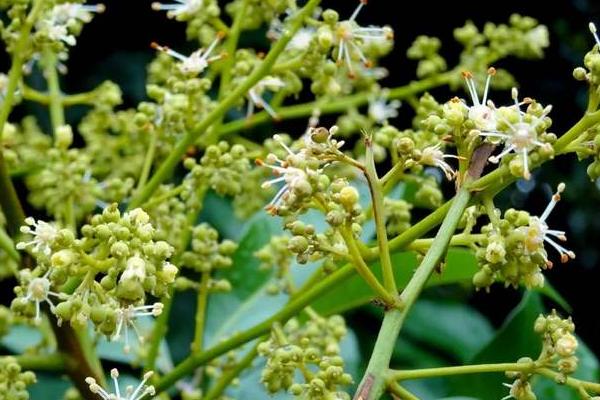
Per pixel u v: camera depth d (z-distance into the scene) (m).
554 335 0.28
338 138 0.43
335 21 0.34
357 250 0.28
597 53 0.28
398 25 0.63
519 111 0.28
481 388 0.37
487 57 0.41
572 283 0.69
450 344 0.45
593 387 0.28
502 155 0.28
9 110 0.33
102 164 0.40
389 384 0.27
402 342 0.44
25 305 0.30
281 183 0.40
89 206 0.37
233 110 0.53
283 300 0.41
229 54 0.37
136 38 0.62
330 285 0.32
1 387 0.32
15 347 0.41
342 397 0.29
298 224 0.28
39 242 0.29
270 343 0.32
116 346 0.41
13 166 0.38
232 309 0.41
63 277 0.28
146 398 0.35
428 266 0.28
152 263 0.28
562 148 0.28
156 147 0.39
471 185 0.28
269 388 0.31
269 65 0.34
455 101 0.29
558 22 0.70
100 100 0.39
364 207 0.39
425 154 0.29
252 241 0.41
